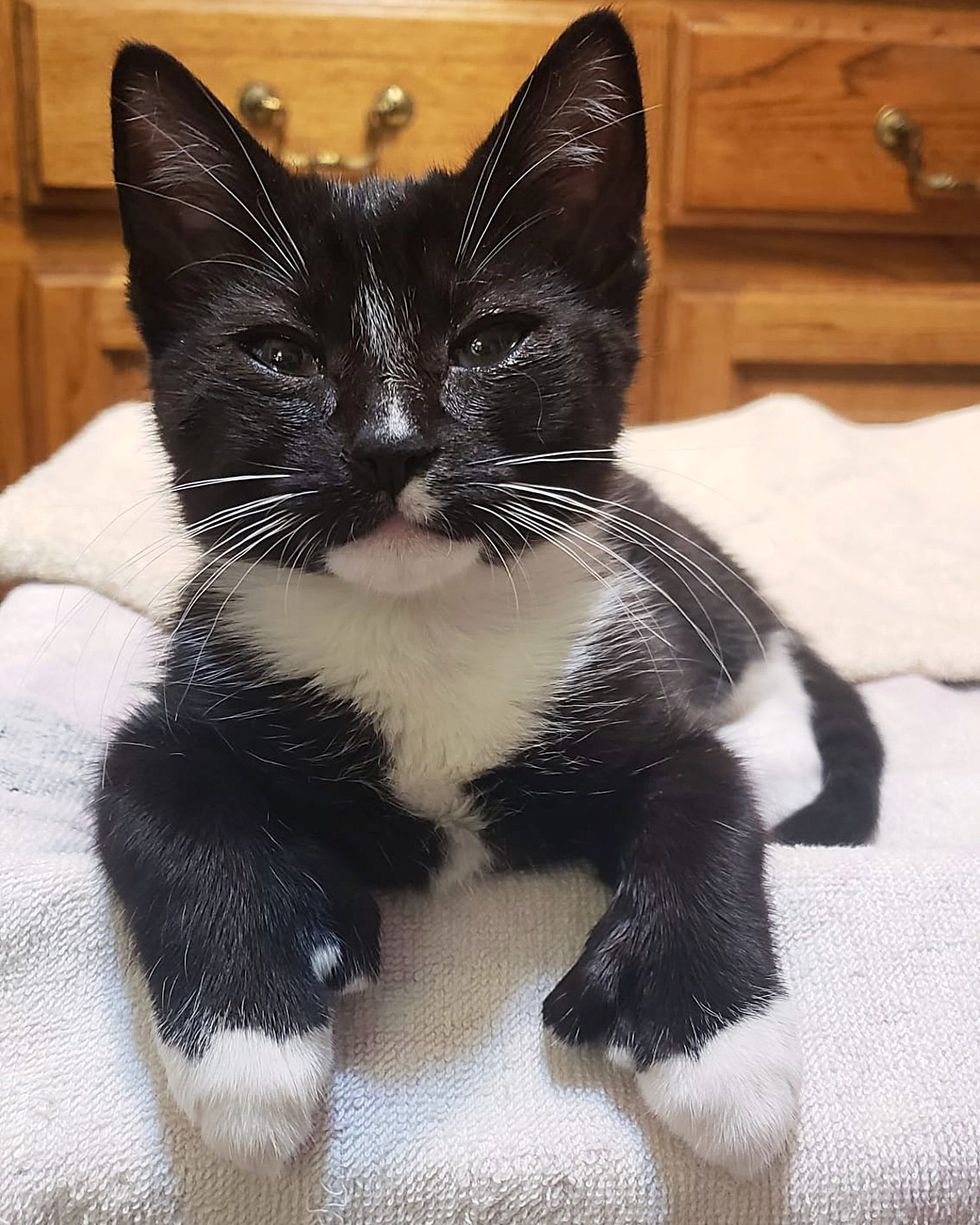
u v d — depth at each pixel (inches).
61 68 24.4
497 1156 9.5
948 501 22.5
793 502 22.3
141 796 11.1
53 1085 9.9
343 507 11.1
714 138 26.3
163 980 10.0
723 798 11.7
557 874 12.2
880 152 27.0
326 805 11.9
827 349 28.6
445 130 25.6
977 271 28.9
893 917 11.1
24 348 26.4
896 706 18.6
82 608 17.7
